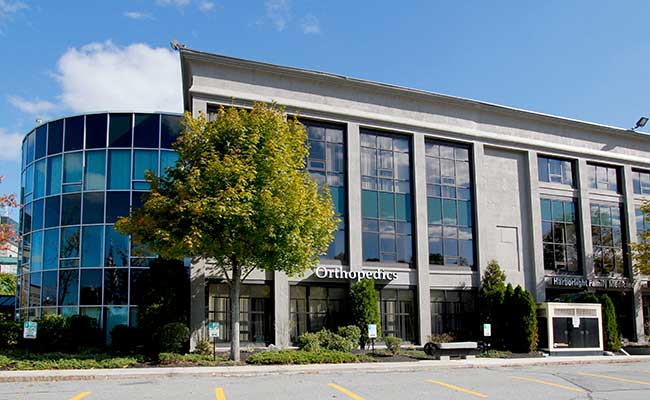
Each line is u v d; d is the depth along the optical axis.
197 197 20.58
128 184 29.97
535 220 33.53
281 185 21.52
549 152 34.81
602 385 16.84
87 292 28.94
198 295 25.08
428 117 31.69
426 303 29.55
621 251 36.41
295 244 21.31
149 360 21.59
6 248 26.91
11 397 13.67
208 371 18.81
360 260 28.44
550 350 28.33
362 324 26.91
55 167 30.78
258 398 13.74
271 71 28.25
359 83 29.91
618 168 37.66
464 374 19.53
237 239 21.12
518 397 14.34
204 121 22.92
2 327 24.30
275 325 26.20
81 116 30.78
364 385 16.22
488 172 33.12
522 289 29.44
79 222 29.66
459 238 31.41
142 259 29.27
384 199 29.91
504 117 33.97
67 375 17.34
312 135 28.92
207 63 27.27
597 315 29.77
